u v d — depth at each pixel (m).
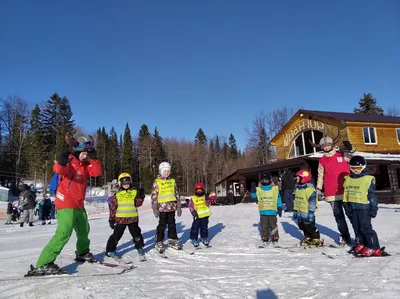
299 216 6.65
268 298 3.54
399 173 21.98
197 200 7.19
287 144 29.31
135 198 6.04
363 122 24.11
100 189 66.25
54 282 4.23
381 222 9.41
